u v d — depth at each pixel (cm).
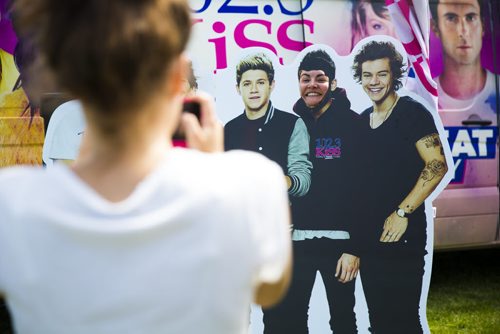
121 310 69
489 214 399
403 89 274
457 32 390
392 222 269
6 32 311
